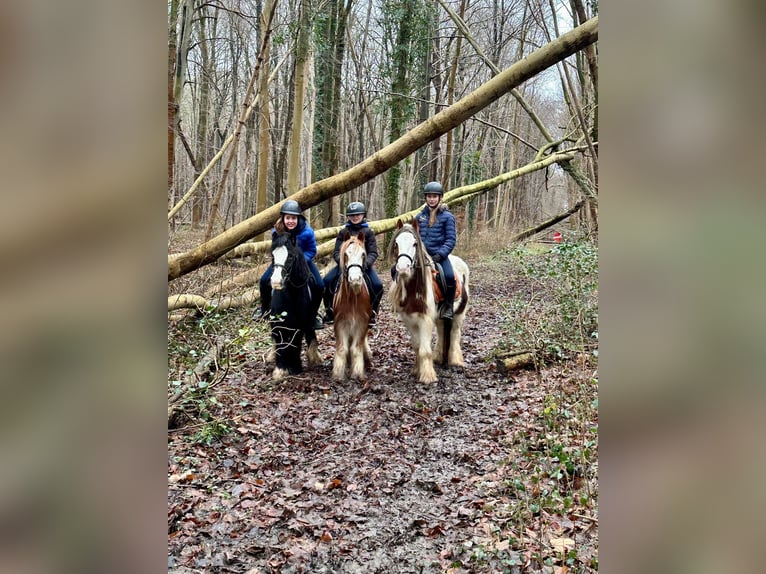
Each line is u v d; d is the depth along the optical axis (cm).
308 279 614
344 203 1847
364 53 1775
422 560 313
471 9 1702
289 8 1202
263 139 1206
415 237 607
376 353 757
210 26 1761
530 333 629
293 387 604
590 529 284
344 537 338
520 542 293
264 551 323
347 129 1917
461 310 688
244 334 529
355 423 515
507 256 1425
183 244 1009
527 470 376
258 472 421
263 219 484
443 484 397
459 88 1917
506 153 2684
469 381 624
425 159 1894
